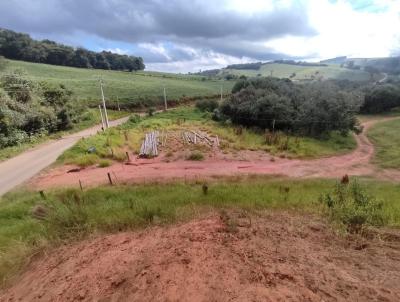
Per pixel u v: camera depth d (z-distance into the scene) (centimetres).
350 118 3509
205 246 483
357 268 441
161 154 2416
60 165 2077
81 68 11431
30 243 699
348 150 2969
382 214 713
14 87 3691
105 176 1806
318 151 2758
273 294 360
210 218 658
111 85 8062
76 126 4472
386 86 6159
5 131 2928
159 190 1248
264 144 2848
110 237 627
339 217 657
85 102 6022
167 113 5316
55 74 8738
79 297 423
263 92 3962
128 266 466
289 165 2273
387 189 1378
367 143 3447
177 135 3103
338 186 829
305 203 870
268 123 3578
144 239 571
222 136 3069
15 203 1236
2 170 2114
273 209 800
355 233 589
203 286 384
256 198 962
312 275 410
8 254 655
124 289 414
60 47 11819
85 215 746
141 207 811
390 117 5506
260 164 2236
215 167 2084
